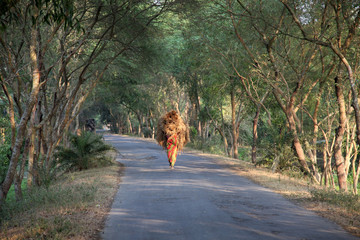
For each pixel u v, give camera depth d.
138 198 10.82
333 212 9.03
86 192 10.74
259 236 6.91
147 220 8.15
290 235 6.98
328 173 21.12
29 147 12.24
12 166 10.11
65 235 6.86
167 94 52.66
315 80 22.08
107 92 35.44
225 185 13.72
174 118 18.34
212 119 37.28
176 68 36.47
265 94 27.84
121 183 14.09
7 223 7.80
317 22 19.05
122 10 15.55
